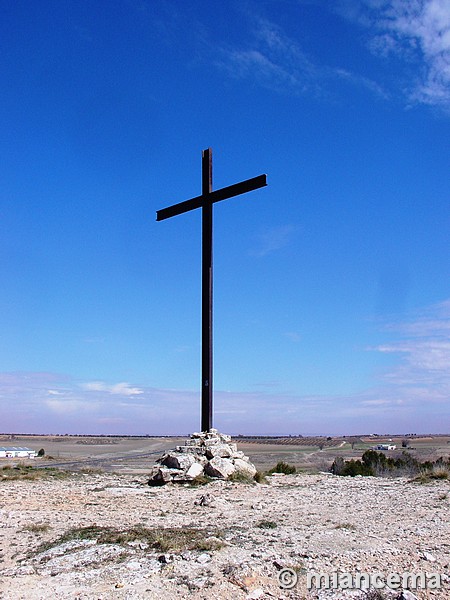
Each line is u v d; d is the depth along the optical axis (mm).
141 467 41812
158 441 189125
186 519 12430
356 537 10359
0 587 7562
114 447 118375
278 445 149375
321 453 93000
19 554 9266
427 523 11898
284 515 13094
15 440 173750
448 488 18047
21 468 21672
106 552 9023
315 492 17297
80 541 9797
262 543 9742
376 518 12602
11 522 11797
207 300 23828
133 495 16031
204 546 9188
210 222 24594
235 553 8938
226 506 14391
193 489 17516
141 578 7770
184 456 20062
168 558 8500
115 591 7336
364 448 117500
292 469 25594
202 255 24453
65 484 17906
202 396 23203
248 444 158125
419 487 18484
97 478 19938
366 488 18359
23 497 15008
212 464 19750
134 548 9266
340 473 28609
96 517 12492
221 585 7457
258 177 23188
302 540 10055
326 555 8938
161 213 26672
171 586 7488
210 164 25219
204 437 22156
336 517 12758
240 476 19391
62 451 92375
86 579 7812
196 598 7105
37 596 7238
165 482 18734
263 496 16344
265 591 7363
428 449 97562
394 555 8992
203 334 23703
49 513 12914
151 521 12070
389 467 31219
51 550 9297
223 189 24297
